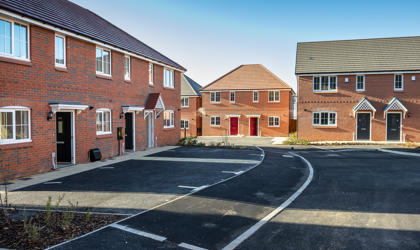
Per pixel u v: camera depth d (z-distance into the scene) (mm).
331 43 26922
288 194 7801
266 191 8094
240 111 34625
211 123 35500
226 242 4824
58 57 11445
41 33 10516
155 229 5332
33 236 4750
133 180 9336
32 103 10148
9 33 9414
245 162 13141
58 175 10078
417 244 4746
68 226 5363
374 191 8141
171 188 8328
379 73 23562
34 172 10258
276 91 33625
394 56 24391
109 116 14492
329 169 11719
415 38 25266
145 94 17594
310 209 6547
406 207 6672
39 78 10422
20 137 9836
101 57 13922
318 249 4578
